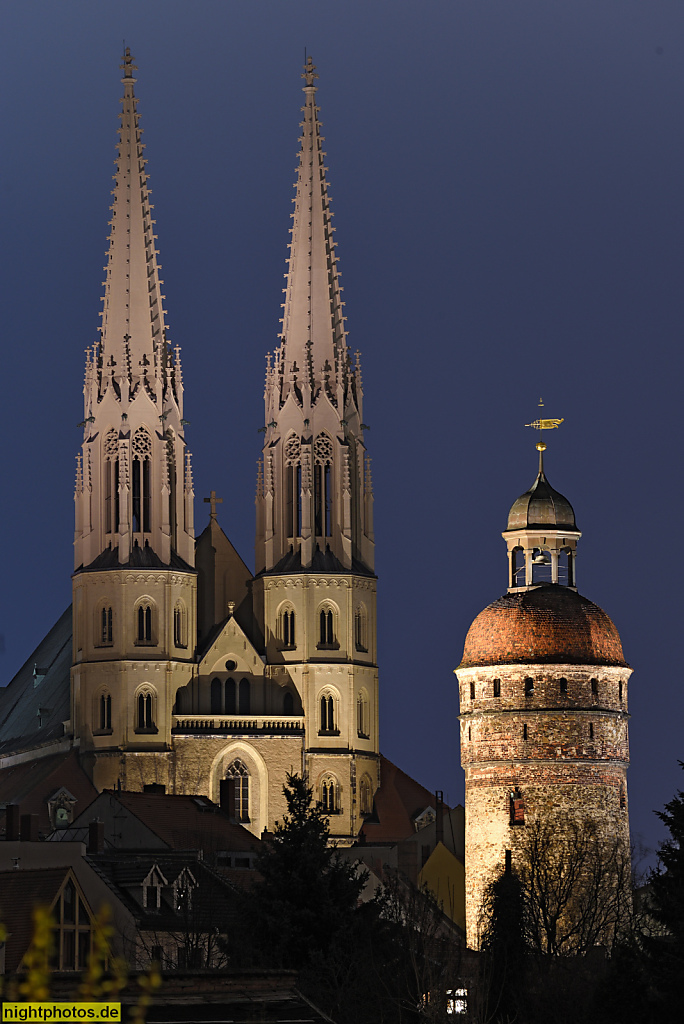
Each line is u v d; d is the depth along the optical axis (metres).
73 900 110.19
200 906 125.06
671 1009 95.06
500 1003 109.31
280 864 111.88
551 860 146.88
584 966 115.88
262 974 59.31
